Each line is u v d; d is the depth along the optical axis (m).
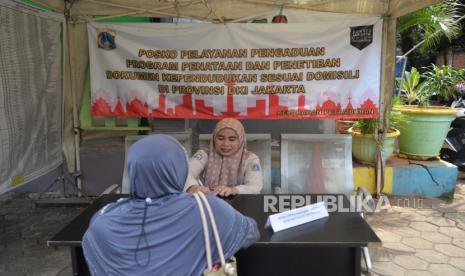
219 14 3.76
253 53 3.72
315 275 2.11
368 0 3.66
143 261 1.22
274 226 1.91
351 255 2.06
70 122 4.13
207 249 1.25
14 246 3.36
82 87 4.06
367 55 3.70
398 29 4.93
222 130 2.71
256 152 3.10
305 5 3.70
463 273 2.87
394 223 3.76
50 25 3.59
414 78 5.36
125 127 4.14
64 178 4.30
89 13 3.84
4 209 4.17
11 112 3.07
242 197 2.42
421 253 3.17
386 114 3.93
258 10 3.75
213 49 3.73
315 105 3.79
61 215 4.03
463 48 9.81
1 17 2.89
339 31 3.65
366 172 4.25
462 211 4.05
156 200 1.26
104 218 1.27
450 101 6.41
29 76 3.31
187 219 1.25
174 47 3.74
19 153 3.21
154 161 1.24
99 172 4.29
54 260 3.12
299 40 3.67
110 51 3.81
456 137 5.17
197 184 2.47
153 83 3.83
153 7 3.77
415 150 4.64
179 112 3.87
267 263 2.13
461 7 6.11
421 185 4.44
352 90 3.76
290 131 4.65
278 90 3.77
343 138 3.12
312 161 3.11
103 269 1.26
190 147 3.33
